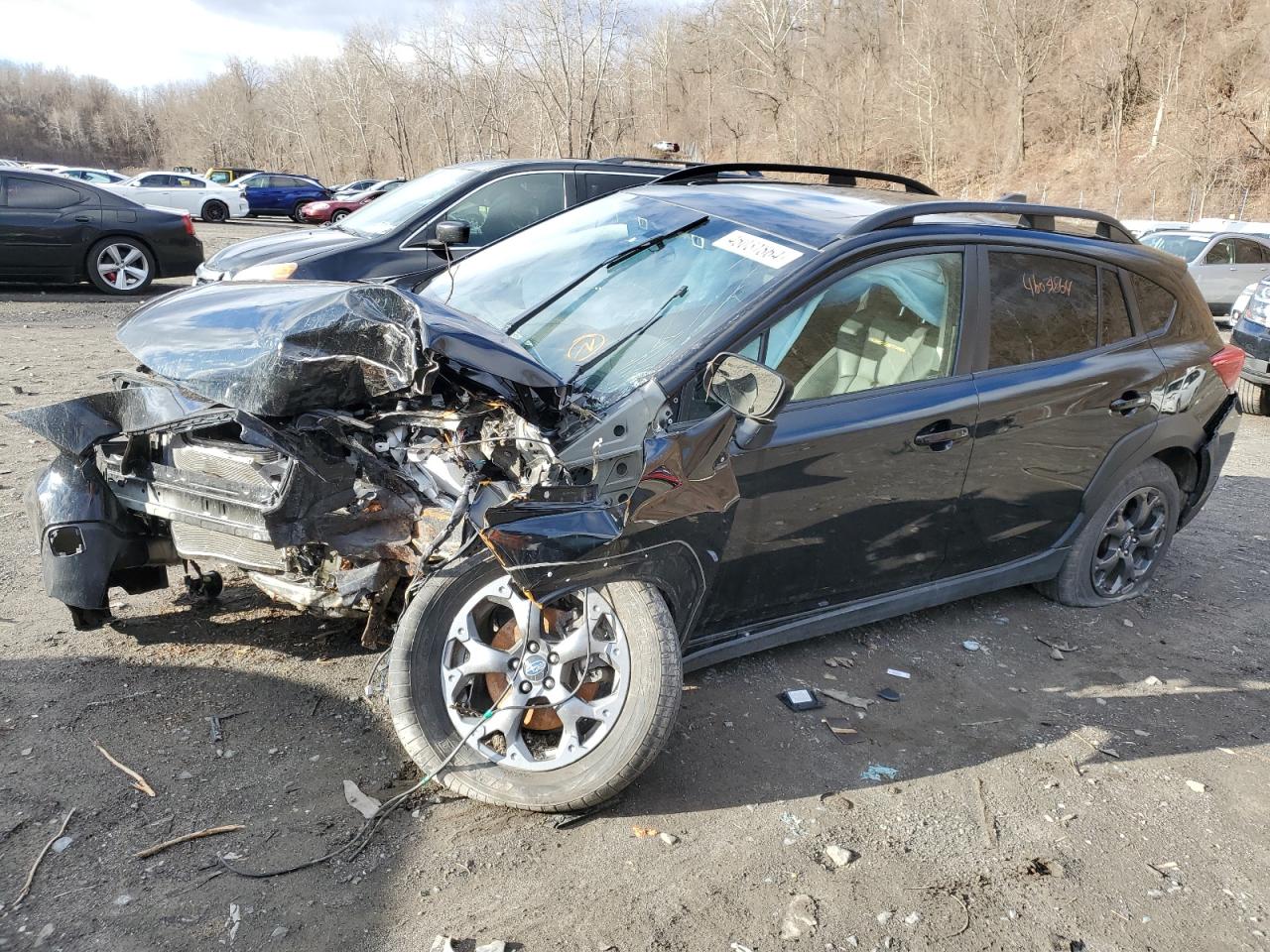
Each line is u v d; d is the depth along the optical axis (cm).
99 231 1273
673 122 5991
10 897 235
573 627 282
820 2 5859
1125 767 332
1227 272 1511
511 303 366
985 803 304
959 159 4828
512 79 4331
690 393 292
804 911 253
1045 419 388
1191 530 587
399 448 289
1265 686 397
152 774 283
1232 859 288
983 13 4669
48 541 316
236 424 308
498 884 253
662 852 270
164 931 229
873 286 344
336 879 250
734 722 335
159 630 363
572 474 266
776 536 323
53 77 13538
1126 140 4150
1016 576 418
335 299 293
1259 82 3656
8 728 298
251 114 10275
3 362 812
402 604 316
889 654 395
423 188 819
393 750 302
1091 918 260
